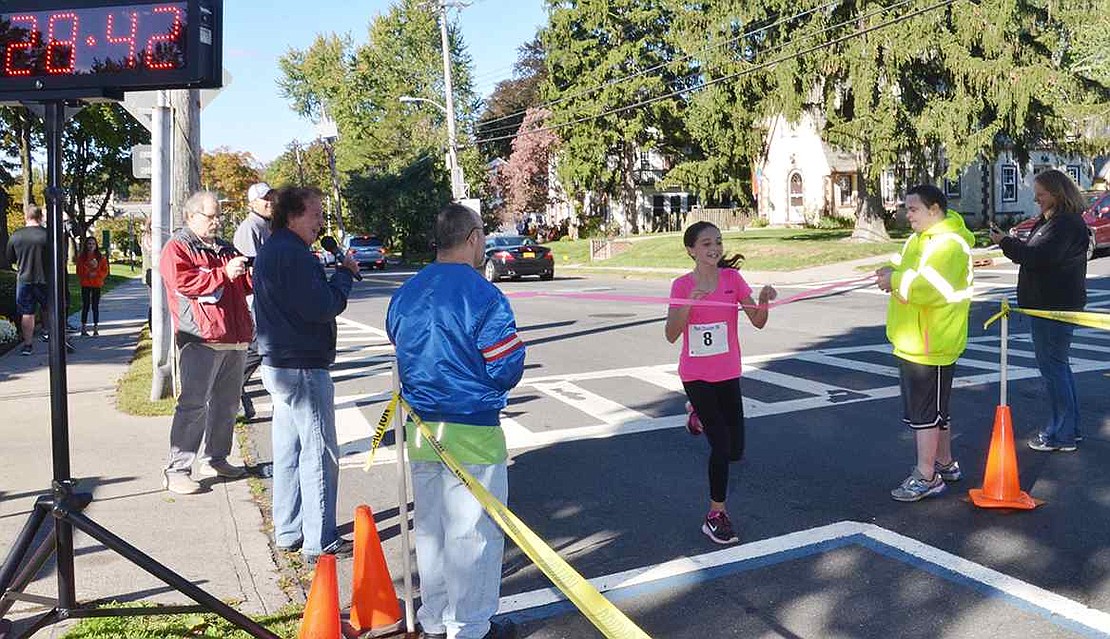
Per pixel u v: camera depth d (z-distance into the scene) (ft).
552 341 47.57
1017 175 146.00
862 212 108.06
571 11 160.76
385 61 254.27
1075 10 92.84
